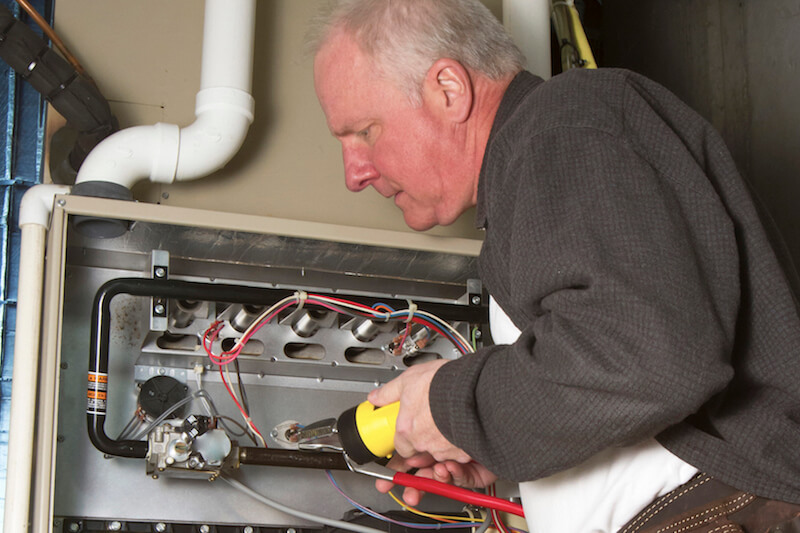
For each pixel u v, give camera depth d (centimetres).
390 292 156
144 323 138
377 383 151
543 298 76
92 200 121
